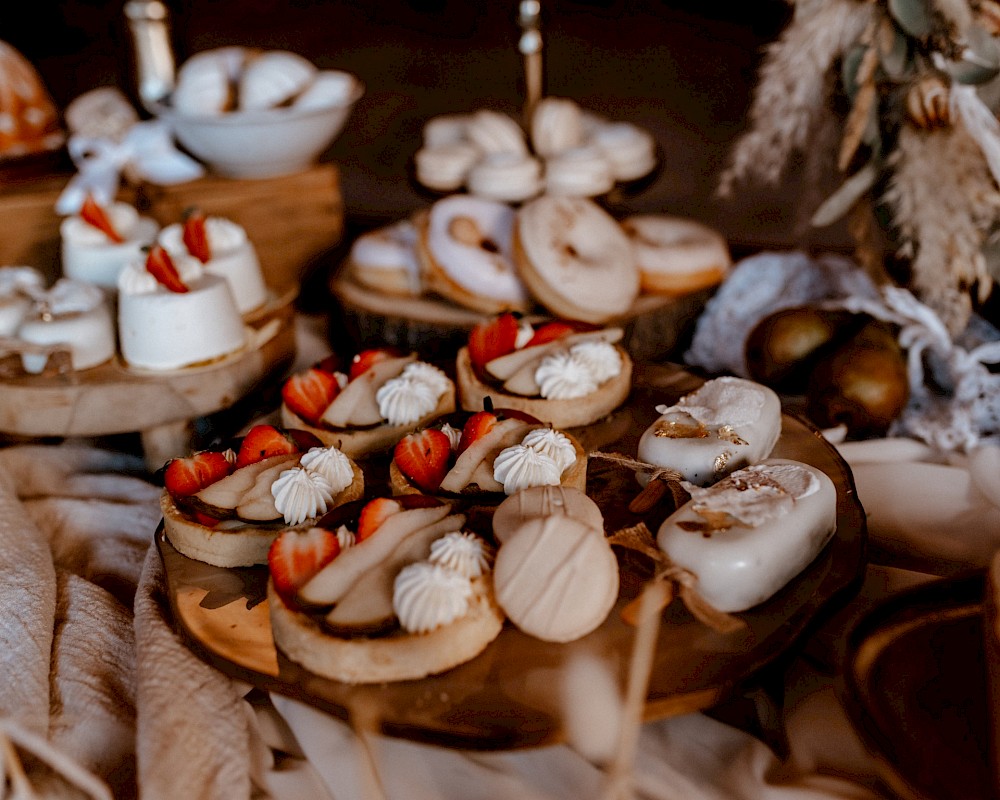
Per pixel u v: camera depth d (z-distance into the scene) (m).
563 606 0.52
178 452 0.72
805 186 0.74
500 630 0.53
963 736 0.48
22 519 0.63
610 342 0.69
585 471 0.61
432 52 1.26
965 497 0.63
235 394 0.72
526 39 0.84
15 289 0.74
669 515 0.58
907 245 0.66
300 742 0.53
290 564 0.53
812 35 0.64
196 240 0.75
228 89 0.83
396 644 0.50
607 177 0.81
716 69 1.13
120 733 0.53
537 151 0.85
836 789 0.50
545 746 0.49
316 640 0.51
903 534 0.62
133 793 0.52
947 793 0.46
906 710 0.49
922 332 0.68
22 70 0.87
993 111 0.62
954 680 0.50
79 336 0.71
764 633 0.52
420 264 0.80
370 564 0.53
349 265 0.86
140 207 0.84
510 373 0.67
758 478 0.57
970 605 0.53
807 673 0.54
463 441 0.60
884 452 0.67
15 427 0.70
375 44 1.29
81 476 0.71
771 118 0.69
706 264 0.79
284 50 1.29
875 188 0.69
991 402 0.68
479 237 0.80
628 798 0.46
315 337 0.86
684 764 0.51
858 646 0.51
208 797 0.50
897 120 0.65
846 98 0.68
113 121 0.87
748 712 0.54
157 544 0.59
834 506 0.56
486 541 0.54
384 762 0.51
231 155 0.83
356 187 1.12
